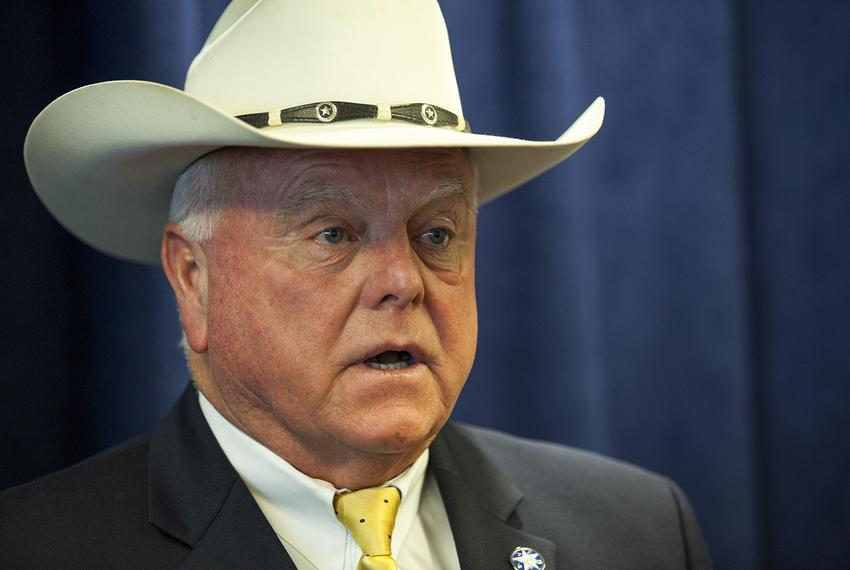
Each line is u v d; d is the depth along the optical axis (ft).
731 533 17.52
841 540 18.17
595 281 17.47
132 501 11.06
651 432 17.67
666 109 17.67
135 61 15.06
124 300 15.38
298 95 10.40
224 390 10.91
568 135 11.46
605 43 17.61
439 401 10.59
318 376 10.18
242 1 11.03
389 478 11.06
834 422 18.26
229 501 10.73
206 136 9.94
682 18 17.65
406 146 9.71
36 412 14.99
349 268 10.28
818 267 18.28
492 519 11.77
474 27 17.10
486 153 11.85
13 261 14.82
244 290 10.44
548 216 17.29
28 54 14.84
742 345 17.58
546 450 13.65
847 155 18.29
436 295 10.61
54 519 10.89
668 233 17.67
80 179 11.53
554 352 17.21
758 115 18.33
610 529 12.48
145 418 15.30
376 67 10.44
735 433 17.53
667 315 17.66
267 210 10.34
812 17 18.31
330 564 10.86
